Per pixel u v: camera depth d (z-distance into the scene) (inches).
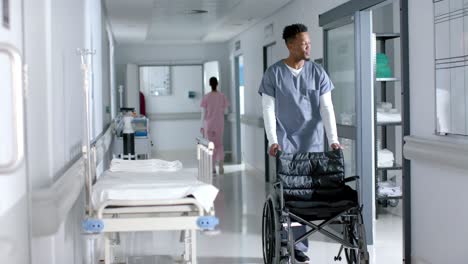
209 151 133.3
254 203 283.1
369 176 200.1
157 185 126.7
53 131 103.2
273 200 143.9
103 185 128.1
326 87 164.1
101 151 210.8
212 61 534.3
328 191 145.3
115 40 499.2
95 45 222.7
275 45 339.6
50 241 98.4
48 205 95.9
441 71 136.5
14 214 85.6
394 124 231.5
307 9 269.1
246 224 233.6
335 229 213.0
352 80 206.4
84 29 172.1
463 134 127.2
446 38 133.8
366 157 200.4
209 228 119.2
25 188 93.3
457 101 129.3
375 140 229.9
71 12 138.4
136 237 219.3
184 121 566.6
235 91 487.5
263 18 365.1
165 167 162.1
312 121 165.2
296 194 144.6
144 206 120.9
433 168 144.7
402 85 156.4
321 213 134.3
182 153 546.0
